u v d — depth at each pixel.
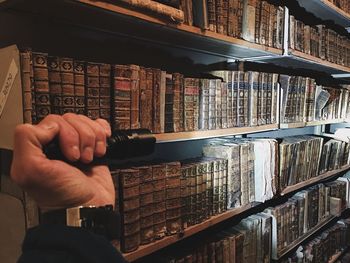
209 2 1.06
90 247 0.38
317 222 2.05
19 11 0.84
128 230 0.91
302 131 2.39
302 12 1.86
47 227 0.39
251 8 1.25
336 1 1.84
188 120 1.10
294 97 1.66
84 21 0.93
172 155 1.37
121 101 0.88
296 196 1.89
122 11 0.80
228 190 1.28
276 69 1.99
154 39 1.17
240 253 1.39
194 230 1.12
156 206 1.00
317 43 1.77
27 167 0.34
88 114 0.82
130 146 0.57
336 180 2.47
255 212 1.73
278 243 1.64
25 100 0.69
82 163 0.42
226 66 1.62
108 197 0.47
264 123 1.44
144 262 1.14
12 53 0.70
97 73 0.84
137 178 0.93
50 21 0.94
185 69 1.40
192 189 1.12
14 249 0.81
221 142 1.43
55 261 0.36
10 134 0.73
